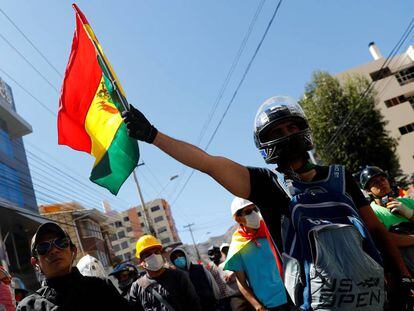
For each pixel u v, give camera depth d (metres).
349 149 26.08
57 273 2.92
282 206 2.14
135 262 40.47
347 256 1.91
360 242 1.96
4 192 24.03
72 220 36.44
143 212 30.95
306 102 27.92
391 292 2.40
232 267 4.72
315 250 1.95
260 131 2.29
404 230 4.16
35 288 24.86
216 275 6.65
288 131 2.27
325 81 27.58
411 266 3.71
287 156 2.22
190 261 6.24
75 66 3.34
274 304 4.56
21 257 24.92
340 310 1.88
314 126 26.89
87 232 37.09
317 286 1.92
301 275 1.99
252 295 4.66
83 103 3.27
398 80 41.09
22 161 27.81
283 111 2.27
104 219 40.94
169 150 2.16
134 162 2.92
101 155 3.11
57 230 2.99
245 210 4.64
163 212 96.38
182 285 5.11
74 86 3.32
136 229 90.50
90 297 2.94
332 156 26.58
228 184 2.16
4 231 23.61
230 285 6.33
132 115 2.16
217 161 2.16
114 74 2.62
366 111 26.28
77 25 3.31
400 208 4.17
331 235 1.95
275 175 2.23
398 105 40.66
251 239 4.73
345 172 2.21
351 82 27.66
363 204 2.28
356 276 1.89
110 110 3.17
